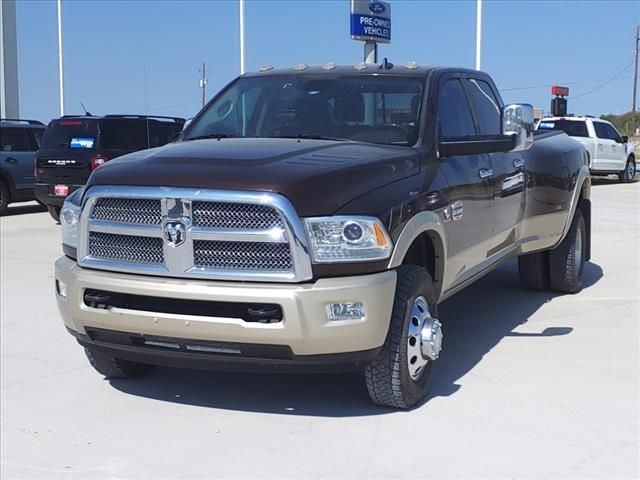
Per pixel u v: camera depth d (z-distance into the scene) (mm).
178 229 4379
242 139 5445
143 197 4469
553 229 7559
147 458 4301
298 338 4219
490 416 4770
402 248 4555
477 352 6129
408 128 5445
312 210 4250
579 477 3971
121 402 5172
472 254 5871
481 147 5359
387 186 4633
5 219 16766
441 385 5340
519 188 6781
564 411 4844
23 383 5570
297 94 5969
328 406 5000
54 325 7223
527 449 4301
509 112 5633
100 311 4598
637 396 5102
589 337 6547
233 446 4422
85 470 4180
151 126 15375
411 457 4215
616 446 4336
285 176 4320
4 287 9023
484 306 7770
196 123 6246
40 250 12047
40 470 4188
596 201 19469
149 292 4410
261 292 4215
